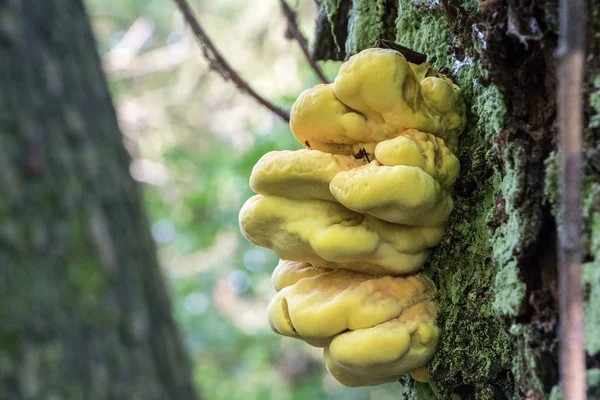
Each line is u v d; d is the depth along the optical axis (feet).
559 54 3.22
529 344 3.53
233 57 11.32
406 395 4.07
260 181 3.79
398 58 3.73
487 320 3.74
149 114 13.85
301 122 3.84
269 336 13.05
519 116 3.59
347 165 3.76
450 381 3.80
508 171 3.61
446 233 3.85
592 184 3.41
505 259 3.61
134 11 14.65
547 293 3.52
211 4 12.38
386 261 3.81
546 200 3.52
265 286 13.08
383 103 3.73
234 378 12.64
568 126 3.22
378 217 3.72
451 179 3.77
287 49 10.90
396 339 3.72
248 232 3.89
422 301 3.83
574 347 3.20
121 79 14.20
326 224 3.78
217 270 12.70
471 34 3.84
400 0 4.15
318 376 13.25
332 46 4.67
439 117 3.80
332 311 3.76
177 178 13.44
